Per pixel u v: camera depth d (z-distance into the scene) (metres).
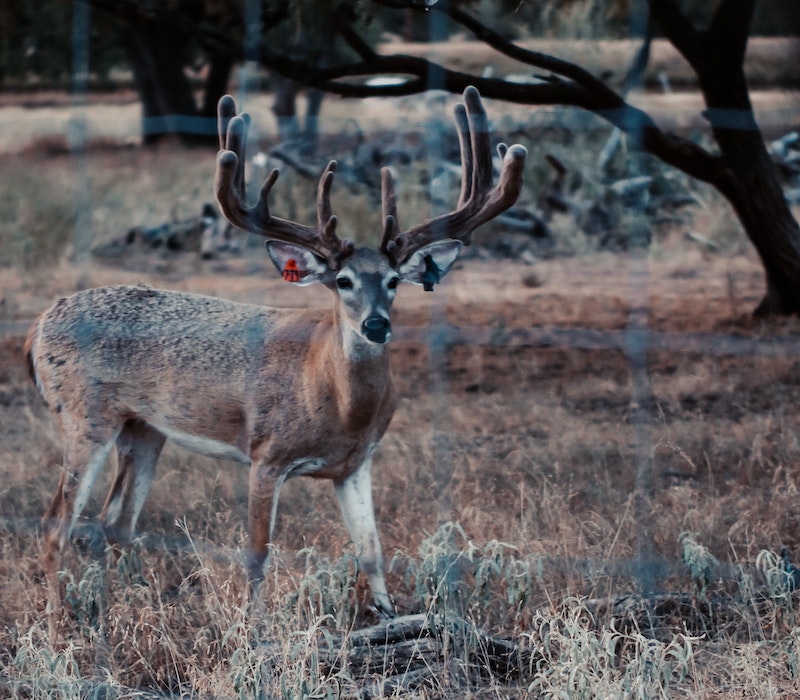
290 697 7.62
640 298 9.84
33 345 10.80
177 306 10.69
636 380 9.69
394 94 15.98
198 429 10.34
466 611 9.06
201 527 11.07
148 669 8.65
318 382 9.75
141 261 23.53
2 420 14.50
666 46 41.16
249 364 10.08
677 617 9.05
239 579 9.73
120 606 9.09
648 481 11.52
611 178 26.52
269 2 16.95
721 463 12.57
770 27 23.20
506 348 17.48
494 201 9.89
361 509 10.02
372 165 28.05
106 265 23.09
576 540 10.16
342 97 16.30
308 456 9.93
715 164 17.39
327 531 10.97
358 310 9.40
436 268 9.83
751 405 14.55
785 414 13.99
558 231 25.55
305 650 7.84
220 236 24.72
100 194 27.22
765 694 7.70
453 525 8.93
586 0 33.09
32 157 34.88
